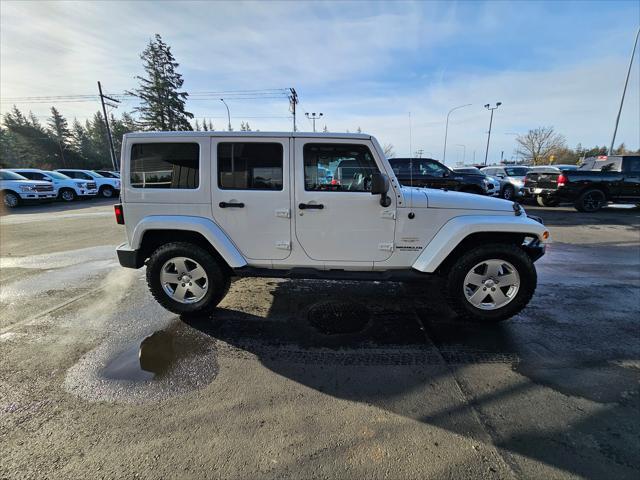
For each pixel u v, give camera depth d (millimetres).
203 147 3182
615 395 2303
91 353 2838
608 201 11492
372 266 3324
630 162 11312
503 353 2828
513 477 1695
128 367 2641
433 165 11148
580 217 10539
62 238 7598
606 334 3154
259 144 3166
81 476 1709
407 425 2037
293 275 3311
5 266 5375
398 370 2596
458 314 3395
